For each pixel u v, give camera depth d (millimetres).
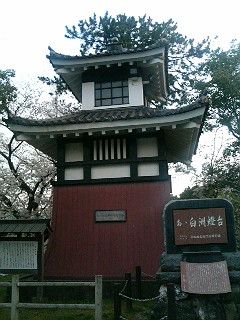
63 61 14719
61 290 11047
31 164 23172
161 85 17125
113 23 26438
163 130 12844
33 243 10656
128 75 15023
